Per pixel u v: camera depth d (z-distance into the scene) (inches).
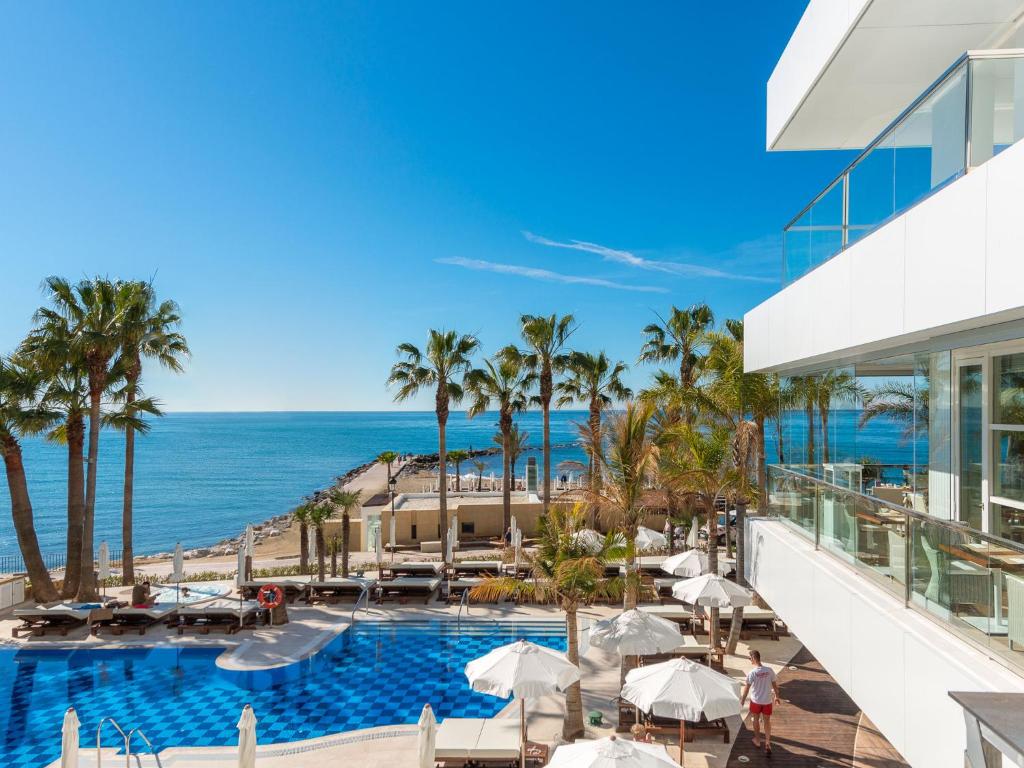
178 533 2020.2
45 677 626.2
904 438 295.1
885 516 270.1
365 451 5782.5
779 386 452.8
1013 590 187.0
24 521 847.7
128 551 957.8
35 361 839.7
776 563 394.9
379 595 845.2
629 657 594.6
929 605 234.4
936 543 229.9
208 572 1045.8
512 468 1887.3
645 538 816.3
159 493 3002.0
